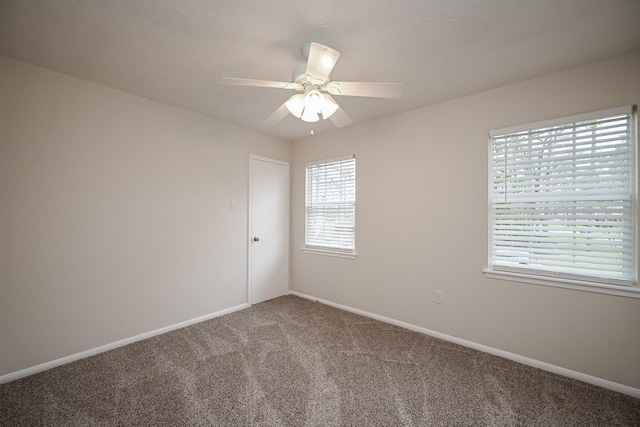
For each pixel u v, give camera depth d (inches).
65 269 84.8
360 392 72.1
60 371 80.6
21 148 77.1
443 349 94.7
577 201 79.8
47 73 81.3
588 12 56.9
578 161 79.4
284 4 55.3
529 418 63.4
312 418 63.2
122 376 78.6
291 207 159.3
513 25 61.3
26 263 78.2
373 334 106.1
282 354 91.1
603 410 65.8
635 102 71.2
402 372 81.0
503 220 91.4
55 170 82.7
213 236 122.6
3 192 74.7
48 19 60.1
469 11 57.1
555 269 82.7
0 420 61.9
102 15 58.8
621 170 73.9
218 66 79.7
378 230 120.4
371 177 122.9
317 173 147.4
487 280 93.2
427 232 106.2
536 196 85.7
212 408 66.1
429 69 80.2
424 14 58.0
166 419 62.7
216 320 119.4
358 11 57.2
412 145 110.3
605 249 75.9
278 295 152.6
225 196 127.0
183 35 65.8
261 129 137.7
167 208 107.7
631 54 71.7
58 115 83.1
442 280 102.6
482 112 94.1
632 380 71.2
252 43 68.8
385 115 116.7
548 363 82.4
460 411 65.5
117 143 94.7
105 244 92.5
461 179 98.4
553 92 81.8
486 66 78.5
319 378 78.1
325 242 143.2
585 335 77.2
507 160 90.8
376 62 76.6
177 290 110.8
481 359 88.4
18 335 77.2
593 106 76.1
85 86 88.0
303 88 66.6
